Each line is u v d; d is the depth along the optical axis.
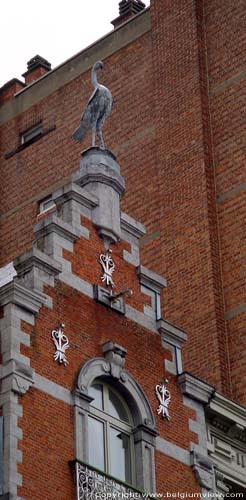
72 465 26.70
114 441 28.25
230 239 37.53
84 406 27.59
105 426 28.20
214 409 30.80
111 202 30.53
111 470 27.86
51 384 27.23
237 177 38.16
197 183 38.53
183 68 40.56
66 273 28.80
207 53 40.50
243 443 31.66
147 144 40.69
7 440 25.89
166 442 29.05
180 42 41.00
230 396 35.47
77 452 26.95
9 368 26.66
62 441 26.84
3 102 46.34
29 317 27.56
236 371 35.75
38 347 27.41
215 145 39.06
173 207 38.88
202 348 36.22
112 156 31.34
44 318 27.84
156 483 28.31
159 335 30.16
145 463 28.30
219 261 37.47
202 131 39.09
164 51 41.41
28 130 45.09
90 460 27.53
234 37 39.97
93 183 30.58
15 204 44.00
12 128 45.59
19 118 45.53
